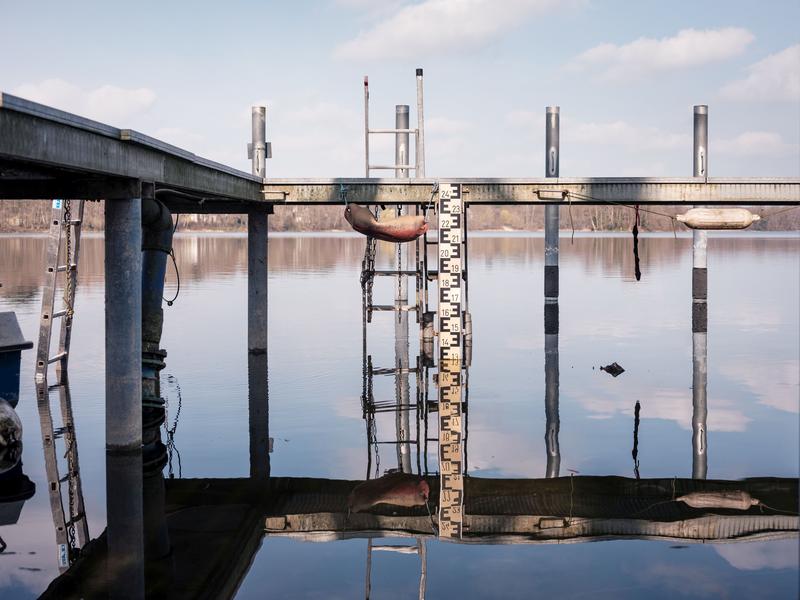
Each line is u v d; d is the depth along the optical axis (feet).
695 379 53.31
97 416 43.11
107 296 35.65
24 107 25.91
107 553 25.16
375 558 24.45
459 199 58.44
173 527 27.48
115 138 33.24
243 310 89.35
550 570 23.22
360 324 81.71
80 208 53.93
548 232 73.46
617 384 52.13
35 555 24.99
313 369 57.82
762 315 86.33
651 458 35.32
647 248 250.78
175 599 21.65
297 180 58.29
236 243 281.95
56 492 31.19
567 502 29.68
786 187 56.70
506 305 98.22
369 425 42.11
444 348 59.00
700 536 26.02
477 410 45.42
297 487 31.83
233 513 28.86
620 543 25.43
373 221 58.03
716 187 57.00
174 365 58.70
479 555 24.54
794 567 23.25
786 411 43.91
